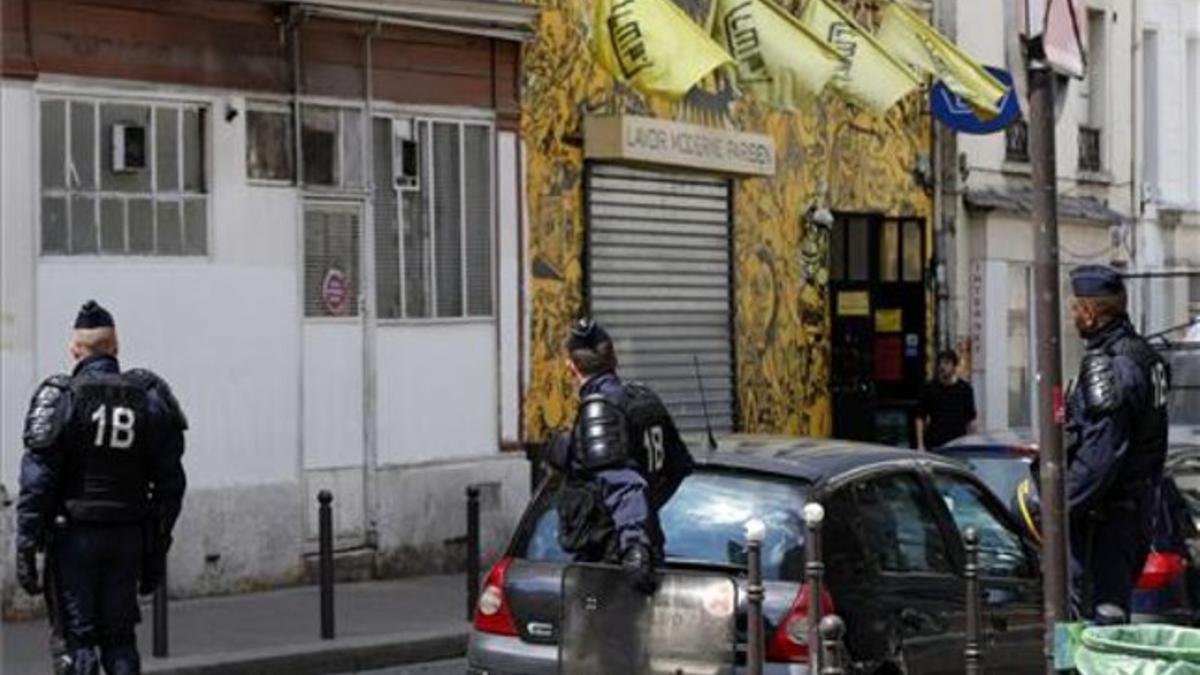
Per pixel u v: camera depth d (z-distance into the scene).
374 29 20.47
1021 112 26.34
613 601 9.70
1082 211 33.31
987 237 31.14
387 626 17.45
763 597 9.59
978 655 10.32
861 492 10.56
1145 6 36.38
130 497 11.67
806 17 23.83
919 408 27.11
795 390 27.02
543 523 10.63
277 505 19.42
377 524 20.44
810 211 27.28
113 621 11.71
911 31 25.91
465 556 21.19
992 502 11.68
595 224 23.41
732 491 10.38
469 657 10.60
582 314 23.12
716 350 25.56
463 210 21.69
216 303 18.95
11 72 17.31
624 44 21.28
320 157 20.05
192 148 18.88
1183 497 13.69
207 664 15.20
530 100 22.47
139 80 18.38
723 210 25.72
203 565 18.72
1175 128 37.44
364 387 20.41
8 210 17.28
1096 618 9.12
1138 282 35.75
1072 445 10.58
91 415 11.52
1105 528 10.74
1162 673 7.25
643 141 23.39
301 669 15.88
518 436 22.22
